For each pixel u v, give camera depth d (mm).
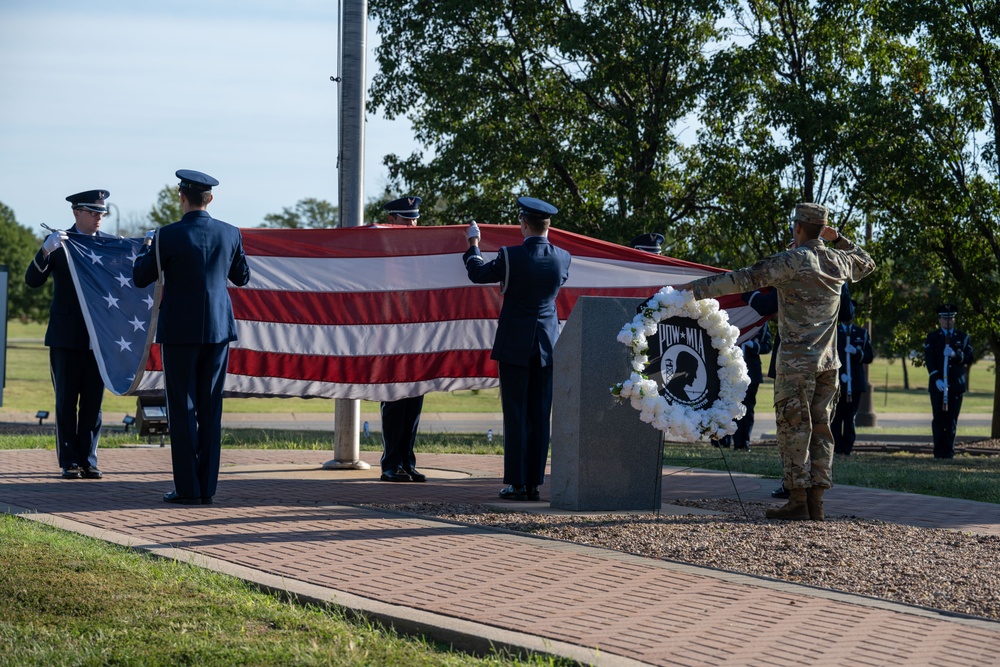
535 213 9031
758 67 22609
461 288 10750
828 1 22484
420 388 10594
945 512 9141
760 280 7996
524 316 9016
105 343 9672
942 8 20875
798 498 8180
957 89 21984
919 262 22547
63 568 5789
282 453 13305
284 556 6402
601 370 8500
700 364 8438
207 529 7215
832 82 22188
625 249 11281
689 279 11234
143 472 10617
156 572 5816
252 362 10492
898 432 28594
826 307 8125
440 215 24500
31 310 73688
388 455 10539
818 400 8227
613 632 4883
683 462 13109
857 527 7855
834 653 4633
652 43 22234
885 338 47469
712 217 24250
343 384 10539
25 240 73875
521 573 6055
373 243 10828
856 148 21484
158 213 60250
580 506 8438
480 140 23438
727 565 6426
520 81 24578
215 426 8492
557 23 23812
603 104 24344
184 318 8336
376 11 24531
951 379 17781
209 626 4910
